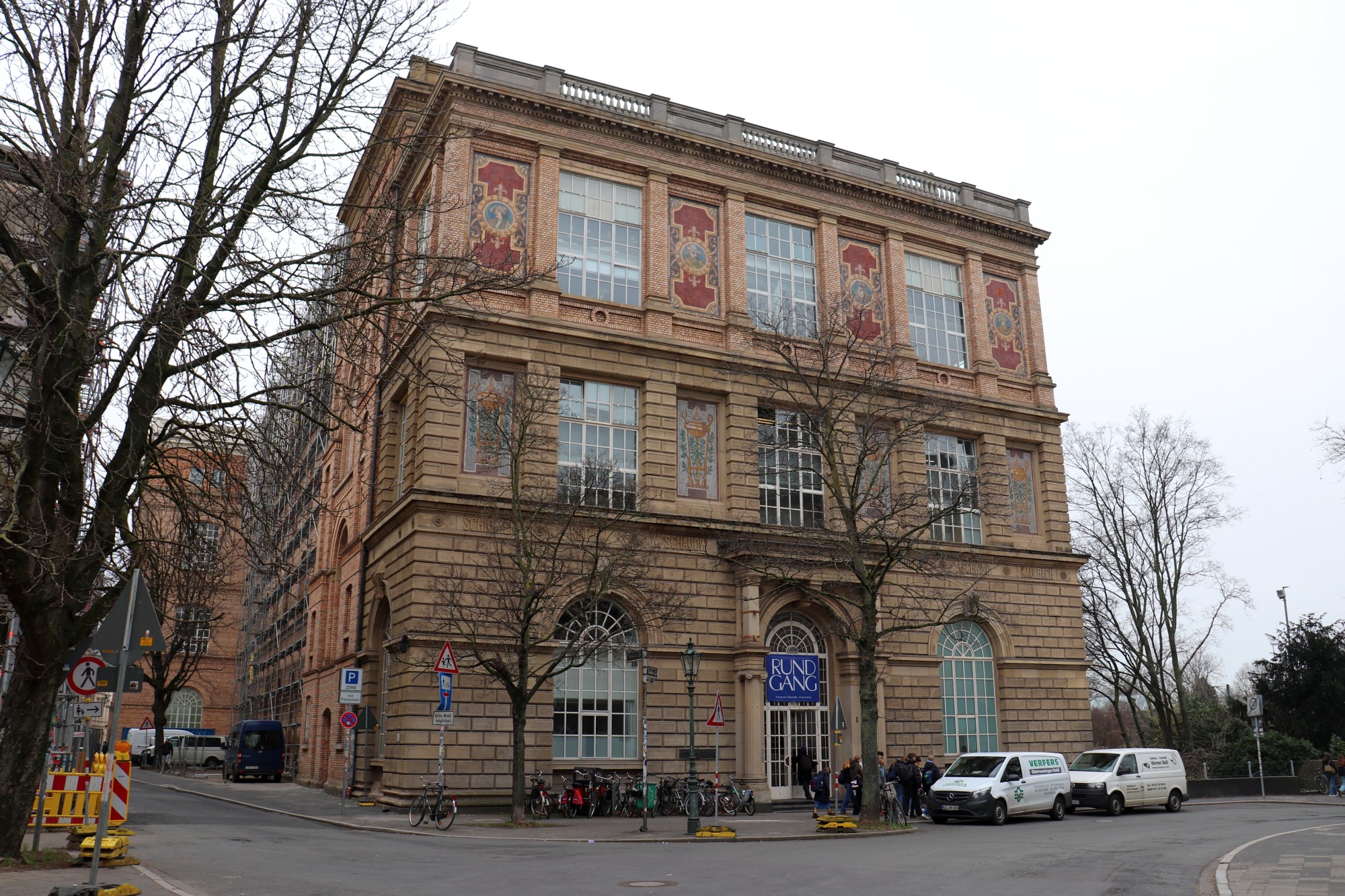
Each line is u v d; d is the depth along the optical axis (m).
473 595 28.28
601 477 29.97
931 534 37.16
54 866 14.70
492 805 27.62
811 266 37.53
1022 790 28.58
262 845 19.86
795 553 32.25
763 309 35.84
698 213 35.50
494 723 28.11
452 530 28.59
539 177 32.59
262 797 36.97
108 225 14.30
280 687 56.72
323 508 17.69
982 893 13.44
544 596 28.27
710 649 31.42
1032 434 40.41
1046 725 37.72
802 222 37.72
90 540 14.80
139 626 12.14
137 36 14.63
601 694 30.03
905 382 37.09
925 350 39.34
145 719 66.44
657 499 31.95
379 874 15.37
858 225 38.72
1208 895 13.26
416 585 27.97
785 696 32.22
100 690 14.38
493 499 29.00
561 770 28.84
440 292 17.42
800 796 32.38
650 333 33.16
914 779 29.80
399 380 32.47
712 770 30.59
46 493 14.65
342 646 39.12
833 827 24.02
